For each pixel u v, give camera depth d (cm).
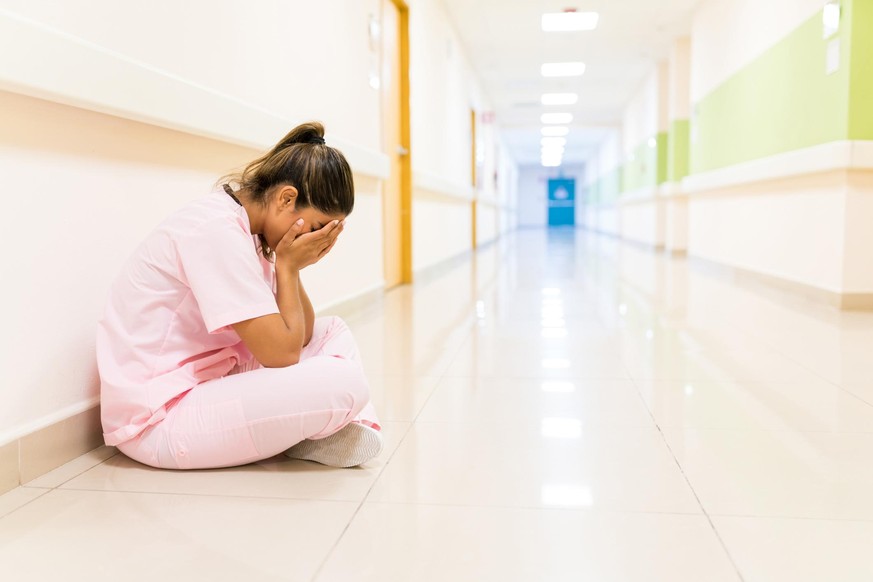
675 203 877
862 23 364
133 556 110
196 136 206
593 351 281
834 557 110
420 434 175
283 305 140
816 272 414
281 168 137
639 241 1163
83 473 145
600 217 1967
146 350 141
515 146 2108
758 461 154
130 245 174
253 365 161
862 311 375
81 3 155
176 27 196
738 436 172
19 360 139
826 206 398
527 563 109
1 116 133
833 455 158
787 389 218
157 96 175
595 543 115
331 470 149
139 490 136
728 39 598
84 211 156
